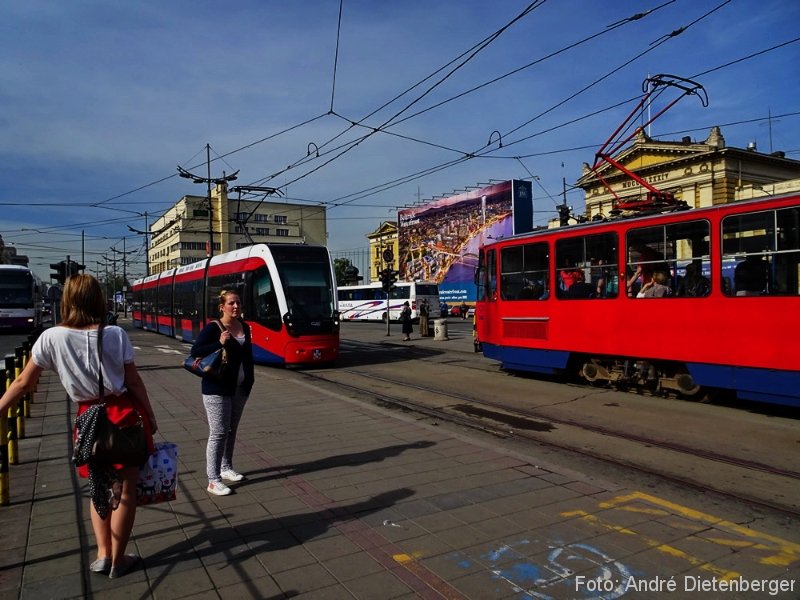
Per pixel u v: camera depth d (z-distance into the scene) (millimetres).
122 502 3688
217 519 4695
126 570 3793
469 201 50656
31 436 7730
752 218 8688
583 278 11391
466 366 15773
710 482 5910
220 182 31047
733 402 9992
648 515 4758
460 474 5840
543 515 4746
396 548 4137
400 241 59062
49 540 4316
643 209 11188
